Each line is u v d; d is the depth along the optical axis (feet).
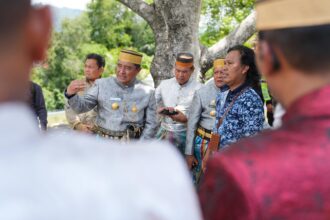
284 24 3.62
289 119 3.75
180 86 15.43
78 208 2.31
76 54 86.48
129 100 13.29
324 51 3.57
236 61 10.32
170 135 14.23
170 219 2.52
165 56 20.63
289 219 3.42
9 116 2.35
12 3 2.38
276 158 3.51
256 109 10.31
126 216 2.40
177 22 20.07
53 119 34.83
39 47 2.61
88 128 13.08
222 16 36.04
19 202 2.23
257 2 3.84
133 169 2.53
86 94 13.26
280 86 3.84
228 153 3.66
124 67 13.12
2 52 2.39
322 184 3.43
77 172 2.38
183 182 2.64
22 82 2.49
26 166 2.31
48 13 2.62
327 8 3.52
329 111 3.59
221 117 10.71
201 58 22.12
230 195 3.52
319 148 3.50
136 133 13.34
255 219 3.42
